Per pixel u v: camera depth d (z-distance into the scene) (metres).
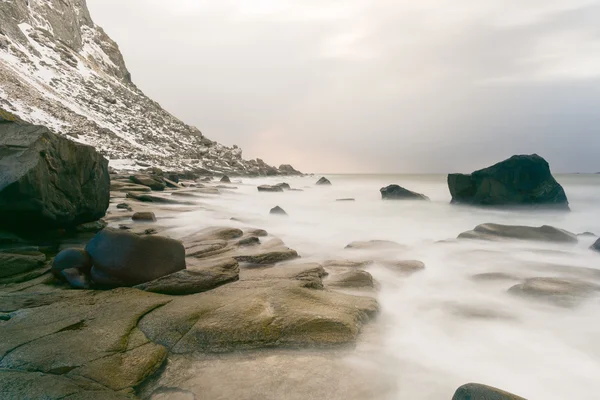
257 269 7.02
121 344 3.81
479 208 20.95
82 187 10.04
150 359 3.61
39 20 82.06
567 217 18.55
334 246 10.55
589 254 9.23
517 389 3.68
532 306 5.80
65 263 5.93
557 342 4.67
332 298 5.33
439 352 4.37
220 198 24.22
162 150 64.88
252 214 16.39
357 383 3.58
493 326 5.13
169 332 4.14
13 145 8.02
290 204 23.38
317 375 3.65
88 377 3.21
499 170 20.22
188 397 3.23
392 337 4.66
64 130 46.53
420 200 24.64
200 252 7.94
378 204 23.62
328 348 4.14
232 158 80.31
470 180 21.75
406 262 8.04
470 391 2.85
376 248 9.83
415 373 3.87
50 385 2.95
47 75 66.12
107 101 74.31
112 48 106.50
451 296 6.35
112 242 5.92
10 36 66.94
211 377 3.54
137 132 68.25
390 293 6.41
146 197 18.77
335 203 24.14
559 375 3.94
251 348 4.02
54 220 8.57
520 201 19.73
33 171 7.74
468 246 10.11
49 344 3.70
